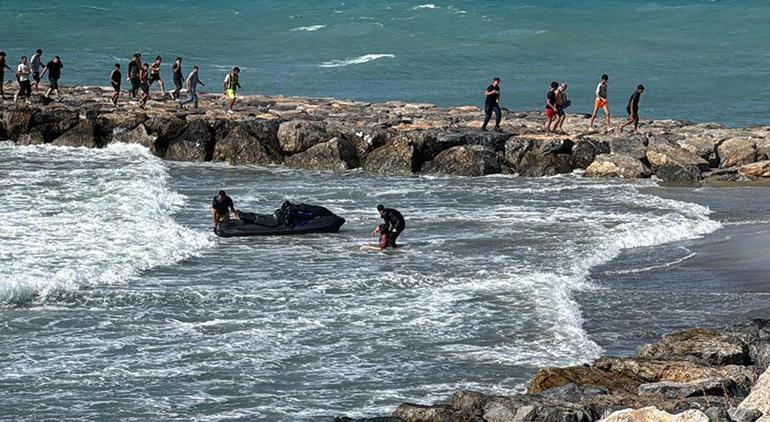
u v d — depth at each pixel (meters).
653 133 142.88
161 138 142.62
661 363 58.28
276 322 71.62
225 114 148.38
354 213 110.31
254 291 78.56
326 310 74.38
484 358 64.94
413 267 86.88
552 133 141.50
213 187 124.00
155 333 69.31
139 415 55.94
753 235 100.44
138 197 110.06
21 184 114.75
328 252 92.69
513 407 51.22
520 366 63.69
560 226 103.56
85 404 57.38
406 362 64.31
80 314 73.00
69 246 90.19
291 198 118.06
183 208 111.25
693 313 75.50
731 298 79.25
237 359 64.50
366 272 85.12
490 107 141.12
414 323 71.62
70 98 162.12
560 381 56.91
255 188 124.00
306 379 61.44
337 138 137.88
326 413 56.41
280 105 165.62
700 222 105.06
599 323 73.50
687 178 130.25
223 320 72.06
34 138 143.88
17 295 75.88
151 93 173.38
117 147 142.75
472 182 129.75
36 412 56.25
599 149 136.88
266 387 60.19
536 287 79.94
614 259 92.62
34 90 169.62
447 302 76.44
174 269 86.00
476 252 92.50
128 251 89.62
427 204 115.75
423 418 51.66
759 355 61.56
